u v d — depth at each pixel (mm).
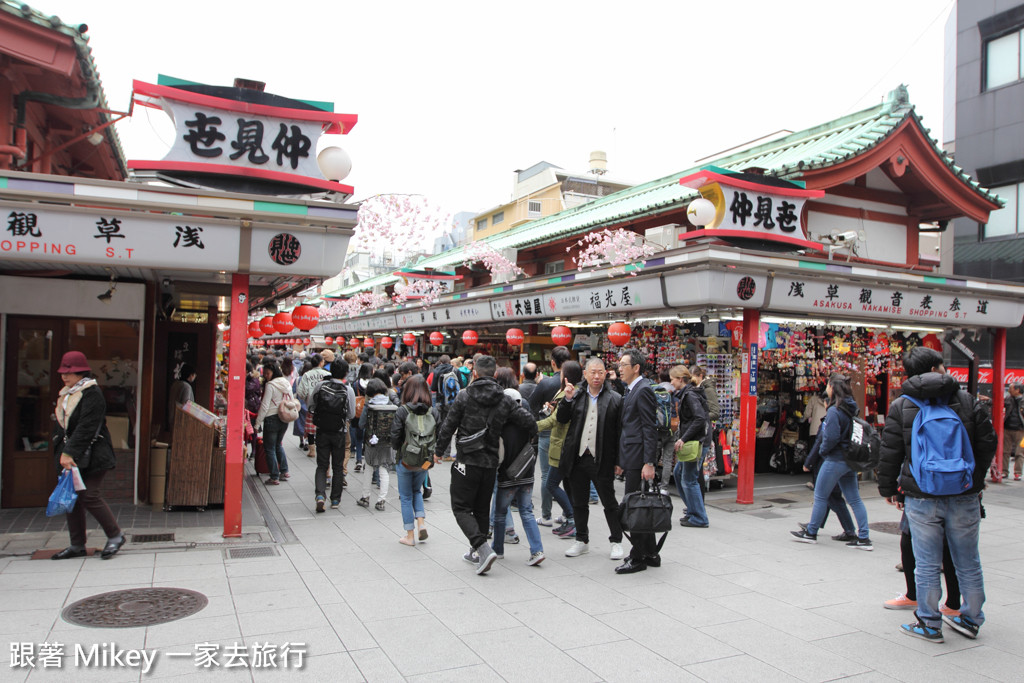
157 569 5902
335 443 8633
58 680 3752
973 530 4773
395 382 12945
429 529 7711
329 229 7020
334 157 7129
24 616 4699
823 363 11453
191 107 6629
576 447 6648
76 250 6430
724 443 10258
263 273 7117
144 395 8508
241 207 6738
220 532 7262
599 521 8266
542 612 5137
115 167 11266
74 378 6094
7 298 7754
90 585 5406
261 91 6945
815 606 5410
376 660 4199
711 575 6191
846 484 7371
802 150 11344
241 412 7133
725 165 13180
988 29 19266
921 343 12805
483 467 6129
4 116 7277
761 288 8906
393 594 5457
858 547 7238
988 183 19094
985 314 11547
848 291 9758
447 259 19656
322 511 8469
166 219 6582
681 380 8117
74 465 5887
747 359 9336
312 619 4855
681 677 4082
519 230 19438
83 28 6516
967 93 19766
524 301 13109
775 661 4348
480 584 5773
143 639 4375
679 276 8906
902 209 12008
